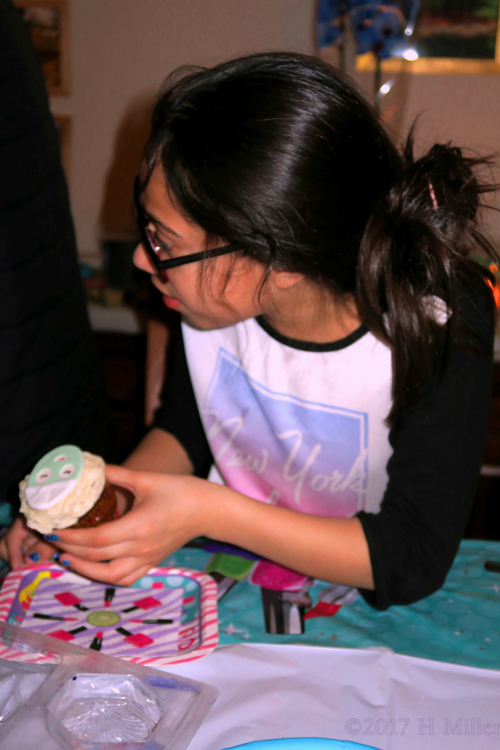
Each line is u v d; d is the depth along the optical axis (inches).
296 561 28.9
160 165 25.8
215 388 38.6
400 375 29.8
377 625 27.6
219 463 40.8
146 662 24.4
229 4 88.0
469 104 85.7
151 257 29.1
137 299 84.0
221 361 38.1
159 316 49.6
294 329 34.3
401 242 28.2
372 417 35.2
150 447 41.1
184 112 25.6
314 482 38.2
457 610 28.8
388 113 84.5
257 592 29.7
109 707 21.3
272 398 36.8
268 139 24.9
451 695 23.3
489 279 34.7
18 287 36.4
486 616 28.4
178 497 28.0
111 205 98.2
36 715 21.0
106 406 48.7
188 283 28.1
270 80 25.6
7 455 38.6
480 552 33.8
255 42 88.7
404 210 28.5
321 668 24.4
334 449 36.7
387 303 28.8
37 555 31.0
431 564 29.0
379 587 28.2
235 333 36.9
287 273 28.4
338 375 34.7
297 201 25.8
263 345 36.0
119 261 85.1
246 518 28.4
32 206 36.8
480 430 30.7
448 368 30.2
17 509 36.8
